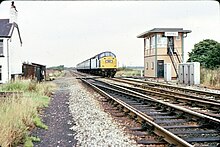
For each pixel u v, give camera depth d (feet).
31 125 33.78
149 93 70.03
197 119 34.24
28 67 109.70
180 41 142.00
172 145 24.40
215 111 42.37
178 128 31.27
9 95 49.49
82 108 48.26
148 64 152.97
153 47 143.54
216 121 29.94
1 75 111.65
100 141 27.02
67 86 102.32
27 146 25.95
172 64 138.31
